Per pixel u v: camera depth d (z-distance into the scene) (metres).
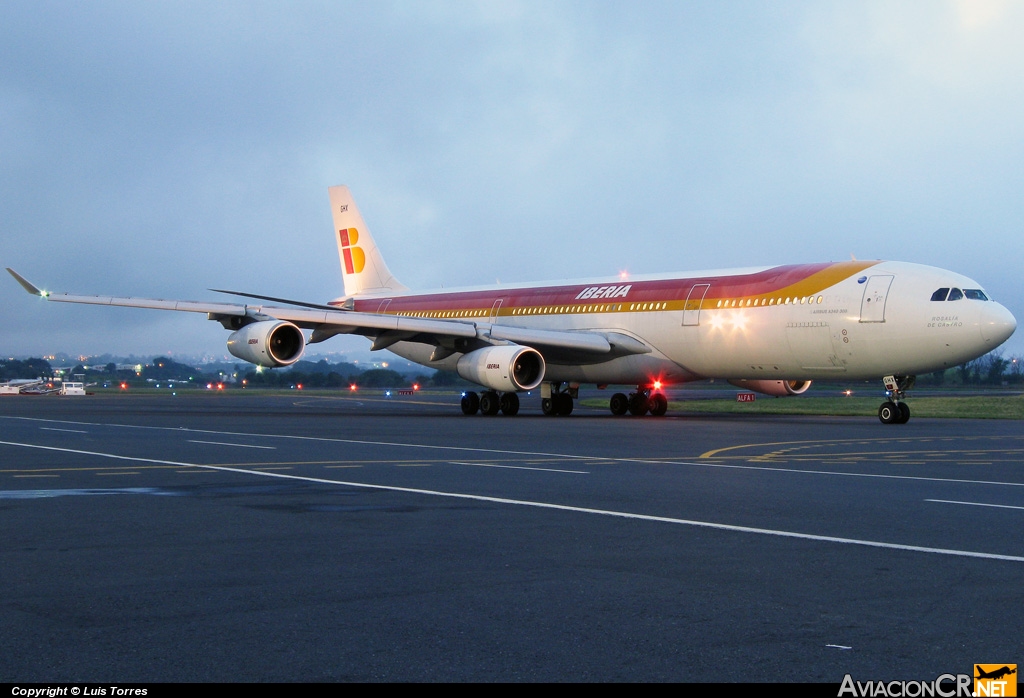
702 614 6.05
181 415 33.22
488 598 6.43
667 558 7.77
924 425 28.09
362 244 45.31
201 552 7.97
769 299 29.38
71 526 9.24
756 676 4.90
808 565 7.52
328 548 8.16
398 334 33.00
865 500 11.24
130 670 4.94
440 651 5.29
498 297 38.06
